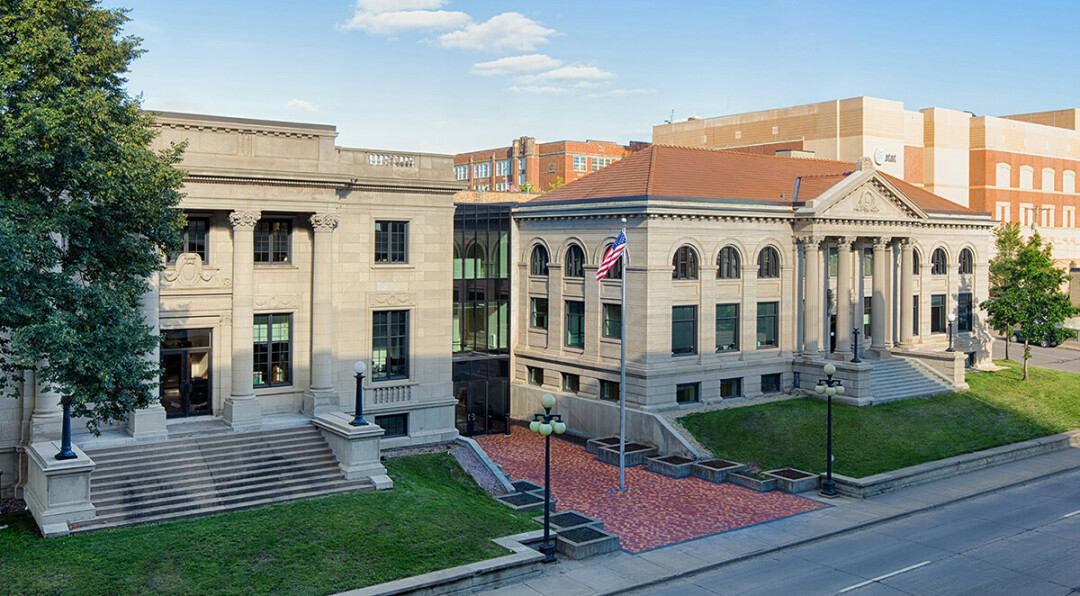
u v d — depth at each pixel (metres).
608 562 26.70
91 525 24.94
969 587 24.89
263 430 32.47
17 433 28.95
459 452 37.31
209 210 33.16
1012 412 47.66
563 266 48.22
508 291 50.28
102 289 23.36
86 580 21.05
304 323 35.38
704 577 25.77
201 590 21.16
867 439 40.88
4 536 23.86
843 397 46.03
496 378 47.78
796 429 41.62
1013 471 39.72
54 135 22.05
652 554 27.59
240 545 23.70
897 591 24.53
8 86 22.50
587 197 46.78
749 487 36.12
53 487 24.70
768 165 53.19
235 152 32.91
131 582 21.20
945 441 41.81
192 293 32.88
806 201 47.47
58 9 23.78
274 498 28.16
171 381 33.16
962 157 80.75
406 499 28.69
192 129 32.12
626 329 43.94
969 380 54.06
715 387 45.38
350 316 36.12
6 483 28.66
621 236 36.53
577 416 46.72
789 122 75.19
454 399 39.12
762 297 47.75
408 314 37.88
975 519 32.25
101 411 24.95
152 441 30.41
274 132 33.56
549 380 49.38
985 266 61.12
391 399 37.31
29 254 22.41
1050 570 26.44
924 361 52.12
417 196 37.66
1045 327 53.47
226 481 28.83
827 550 28.45
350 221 35.94
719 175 48.88
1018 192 84.81
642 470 39.28
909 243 53.84
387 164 37.16
